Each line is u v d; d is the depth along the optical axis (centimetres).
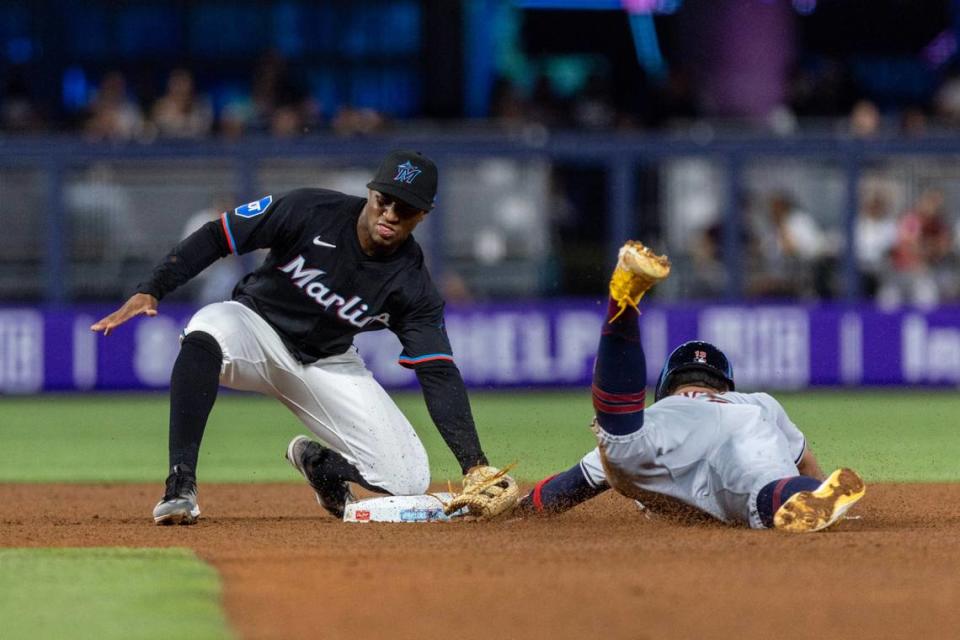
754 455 2150
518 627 1551
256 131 6775
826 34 8212
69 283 6331
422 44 7788
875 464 3881
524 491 3023
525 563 1881
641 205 6378
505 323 6356
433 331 2400
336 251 2364
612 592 1702
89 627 1517
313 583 1756
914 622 1572
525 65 8012
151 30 7788
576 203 6391
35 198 6291
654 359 6325
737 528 2178
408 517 2414
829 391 6394
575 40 7981
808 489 2094
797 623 1566
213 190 6294
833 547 1978
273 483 3500
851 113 7531
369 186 2298
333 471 2514
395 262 2386
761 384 6378
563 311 6366
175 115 6825
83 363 6319
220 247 2381
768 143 6350
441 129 6738
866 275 6469
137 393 6353
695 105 7225
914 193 6444
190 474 2380
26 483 3547
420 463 2525
